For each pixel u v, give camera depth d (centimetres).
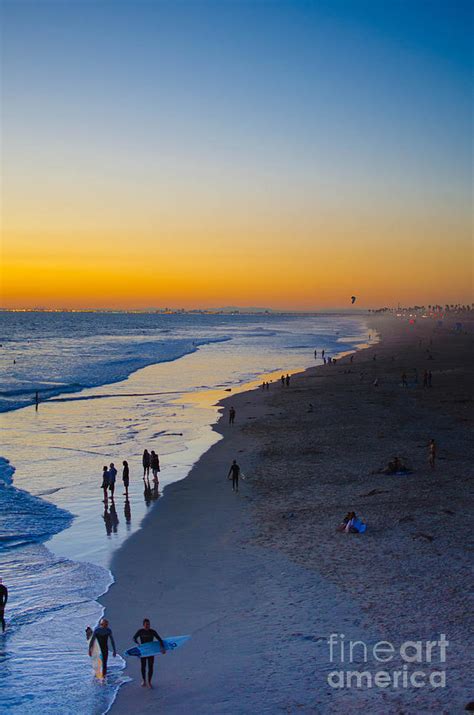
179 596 1658
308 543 1992
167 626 1488
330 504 2414
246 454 3400
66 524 2298
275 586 1681
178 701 1178
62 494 2700
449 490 2569
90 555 1984
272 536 2081
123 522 2314
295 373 7931
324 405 5106
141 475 3033
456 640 1345
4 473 3048
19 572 1848
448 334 19875
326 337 19512
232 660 1316
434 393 5719
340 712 1109
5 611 1594
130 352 12062
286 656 1318
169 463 3266
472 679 1191
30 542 2103
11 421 4572
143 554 1981
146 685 1238
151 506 2506
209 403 5422
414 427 4062
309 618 1484
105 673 1271
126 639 1439
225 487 2752
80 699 1196
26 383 6881
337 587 1650
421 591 1598
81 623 1526
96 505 2541
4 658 1356
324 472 2941
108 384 6894
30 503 2556
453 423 4203
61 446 3700
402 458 3178
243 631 1442
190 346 14075
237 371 8400
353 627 1428
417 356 10431
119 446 3703
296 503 2450
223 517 2328
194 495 2645
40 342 15925
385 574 1719
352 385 6431
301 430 4047
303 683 1212
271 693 1185
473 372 7556
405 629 1405
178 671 1289
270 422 4388
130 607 1605
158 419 4628
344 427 4100
